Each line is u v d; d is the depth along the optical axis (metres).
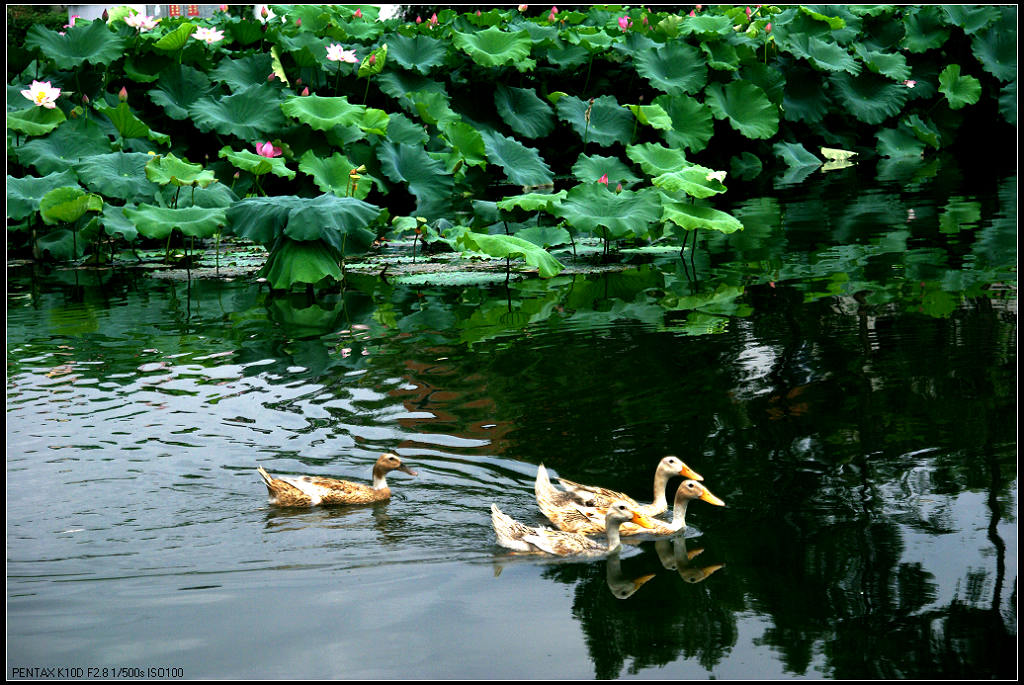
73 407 7.85
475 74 19.19
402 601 5.09
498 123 19.16
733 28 20.25
